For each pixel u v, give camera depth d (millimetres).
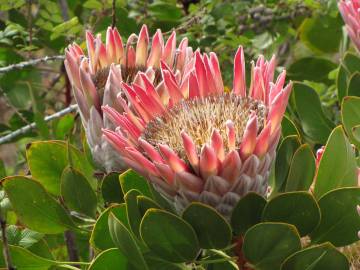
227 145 519
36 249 736
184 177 510
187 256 546
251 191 520
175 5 983
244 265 559
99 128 625
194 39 943
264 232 525
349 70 819
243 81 557
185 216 527
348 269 528
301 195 533
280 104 509
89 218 690
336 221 566
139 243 577
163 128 541
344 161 580
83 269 770
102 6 936
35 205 673
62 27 884
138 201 563
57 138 877
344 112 698
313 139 782
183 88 567
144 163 519
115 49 650
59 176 730
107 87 608
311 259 529
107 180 647
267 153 520
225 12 966
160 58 650
